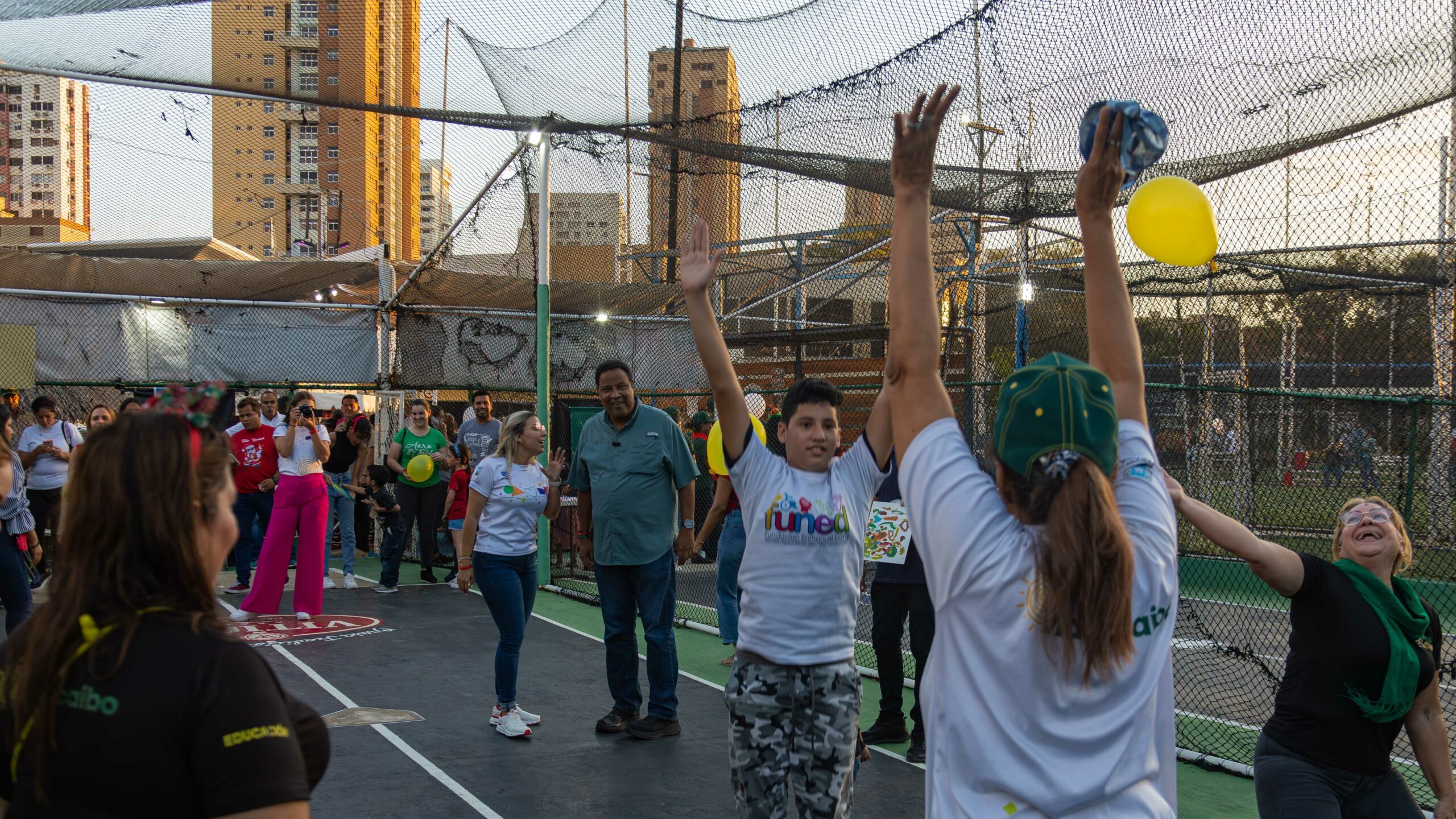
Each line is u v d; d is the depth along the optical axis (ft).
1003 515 5.05
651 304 47.26
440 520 37.45
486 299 46.21
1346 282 38.45
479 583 17.98
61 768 4.54
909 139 5.91
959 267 39.09
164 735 4.56
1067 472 4.80
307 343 41.11
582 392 44.34
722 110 22.33
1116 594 4.65
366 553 44.21
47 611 4.73
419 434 34.37
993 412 34.50
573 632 27.63
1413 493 29.30
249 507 34.14
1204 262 7.79
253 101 22.66
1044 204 22.45
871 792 15.48
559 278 41.39
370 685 21.38
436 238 44.86
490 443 37.22
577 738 17.94
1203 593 33.14
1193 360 45.34
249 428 34.12
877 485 11.42
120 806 4.54
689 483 18.78
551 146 31.09
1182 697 21.67
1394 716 9.62
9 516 20.77
